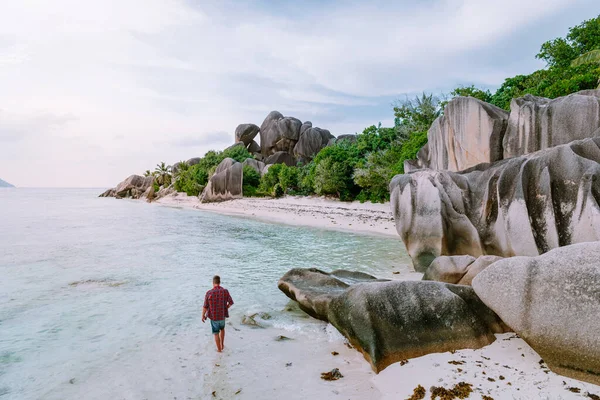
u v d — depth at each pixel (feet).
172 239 64.54
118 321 26.61
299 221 89.76
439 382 16.10
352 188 116.47
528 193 29.94
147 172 289.94
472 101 44.09
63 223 91.30
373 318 19.92
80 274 39.60
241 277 38.73
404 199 39.32
